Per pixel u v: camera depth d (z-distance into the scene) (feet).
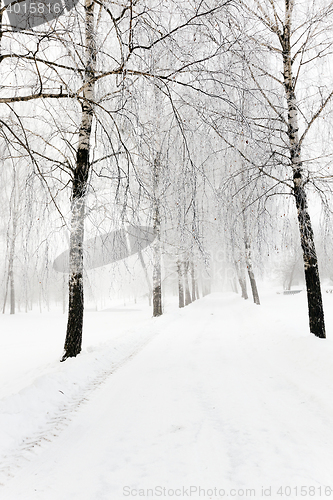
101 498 7.45
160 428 11.11
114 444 10.11
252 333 30.76
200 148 16.46
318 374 15.78
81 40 12.74
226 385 15.57
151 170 15.07
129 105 12.61
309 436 10.11
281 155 20.43
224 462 8.80
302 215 21.79
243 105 14.37
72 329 22.20
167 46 12.42
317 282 22.81
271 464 8.61
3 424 10.83
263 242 21.79
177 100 13.93
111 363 21.25
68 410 13.10
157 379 17.07
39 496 7.56
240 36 13.60
